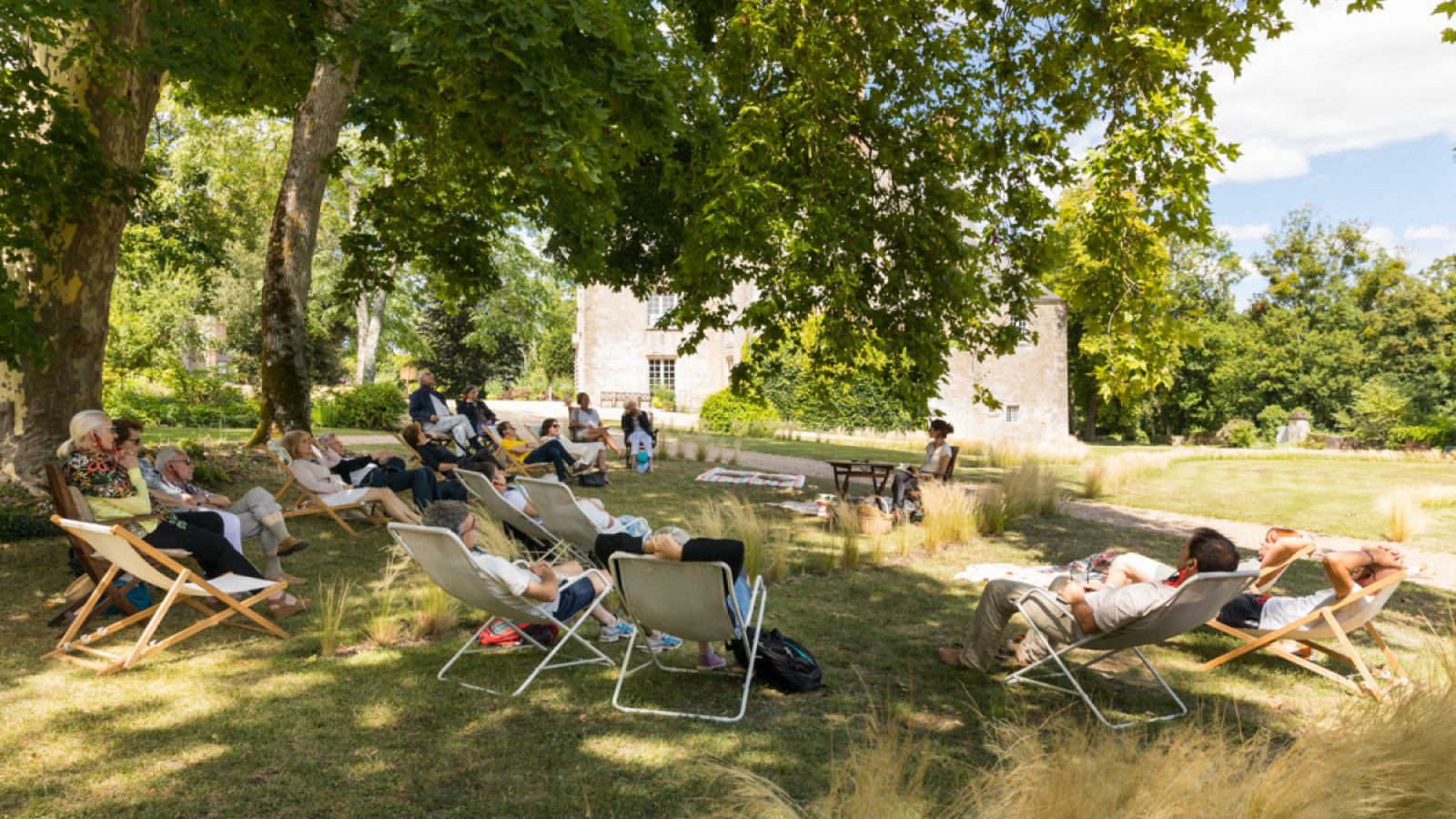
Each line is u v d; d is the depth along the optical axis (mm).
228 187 26641
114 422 5434
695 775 3191
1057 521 10172
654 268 12273
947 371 8992
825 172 8422
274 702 3820
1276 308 51188
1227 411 48125
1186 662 4875
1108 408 48719
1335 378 46781
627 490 11148
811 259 7906
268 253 11406
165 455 6191
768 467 15117
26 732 3406
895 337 8570
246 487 9234
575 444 11812
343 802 2914
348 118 5988
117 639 4625
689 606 3859
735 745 3492
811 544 8031
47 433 7605
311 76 9414
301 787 3014
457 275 11375
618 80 6117
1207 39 7332
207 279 24562
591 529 6113
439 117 7477
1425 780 2596
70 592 4863
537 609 4180
